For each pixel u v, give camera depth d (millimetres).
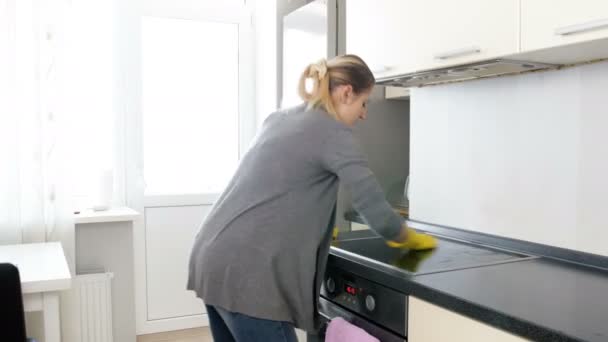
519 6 1419
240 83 3783
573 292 1263
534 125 1758
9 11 2639
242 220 1507
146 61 3533
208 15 3654
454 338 1221
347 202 2812
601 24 1188
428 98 2219
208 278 1516
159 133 3586
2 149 2648
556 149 1686
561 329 986
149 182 3570
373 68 2051
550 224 1706
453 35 1648
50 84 2754
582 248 1607
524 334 1041
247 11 3768
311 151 1500
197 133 3697
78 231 2979
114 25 3326
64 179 2807
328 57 2754
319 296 1786
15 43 2666
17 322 1609
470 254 1712
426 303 1307
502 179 1882
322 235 1583
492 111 1918
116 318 3088
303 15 3016
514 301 1176
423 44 1778
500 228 1890
